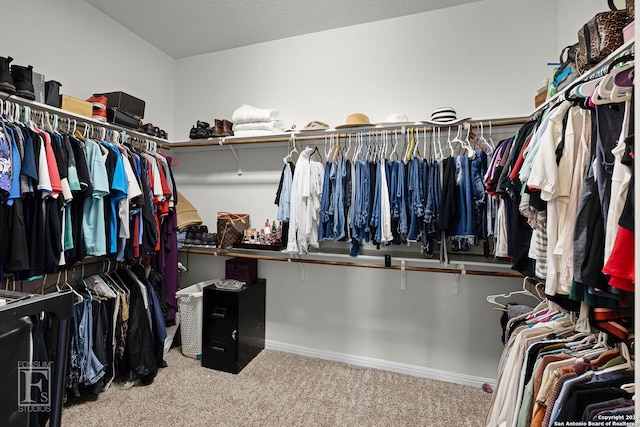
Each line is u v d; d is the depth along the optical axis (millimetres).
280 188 2287
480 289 2137
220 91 2828
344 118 2451
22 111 1624
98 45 2270
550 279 1036
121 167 1817
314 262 2334
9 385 731
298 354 2535
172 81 2963
